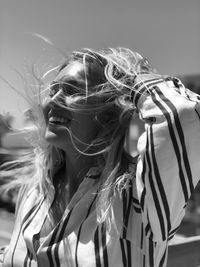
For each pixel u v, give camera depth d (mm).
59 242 826
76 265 789
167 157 721
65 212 860
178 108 732
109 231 791
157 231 747
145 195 736
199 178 764
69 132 848
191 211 2623
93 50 866
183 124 725
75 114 837
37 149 1003
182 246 1287
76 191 874
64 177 972
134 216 800
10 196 1782
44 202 943
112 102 835
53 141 865
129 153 864
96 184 853
